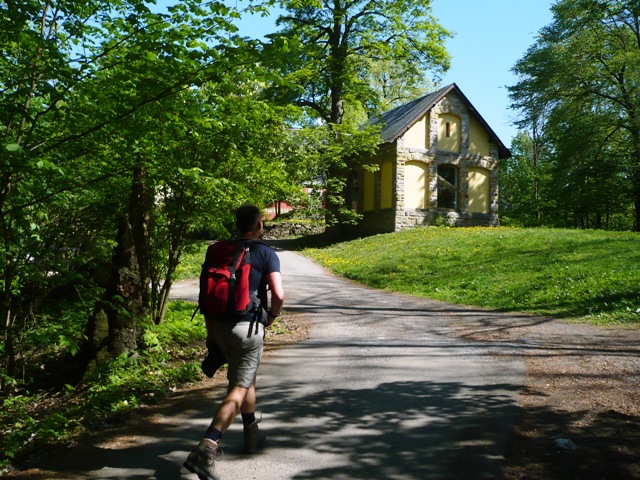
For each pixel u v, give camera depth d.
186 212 8.70
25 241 6.79
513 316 11.52
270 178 9.30
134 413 5.11
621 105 34.69
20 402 6.40
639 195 35.81
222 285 3.55
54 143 5.89
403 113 34.22
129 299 7.20
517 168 58.62
